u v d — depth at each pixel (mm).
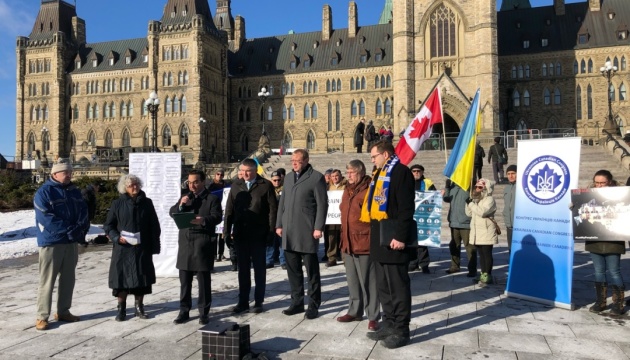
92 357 8102
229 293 12539
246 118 92938
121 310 10102
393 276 8430
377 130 84500
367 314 9328
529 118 77875
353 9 90812
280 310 10781
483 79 63719
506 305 11031
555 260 11086
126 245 9992
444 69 65438
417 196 14734
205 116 83875
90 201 15781
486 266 12969
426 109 16250
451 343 8508
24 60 92875
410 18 66938
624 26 75000
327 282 13641
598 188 10234
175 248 14852
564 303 10734
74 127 91000
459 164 13914
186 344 8664
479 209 12672
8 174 44812
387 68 84312
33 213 31656
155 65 84500
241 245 10531
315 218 10148
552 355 7934
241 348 7688
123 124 87938
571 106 76000
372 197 8609
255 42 98062
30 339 9055
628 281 13305
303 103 89625
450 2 65812
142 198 10188
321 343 8562
